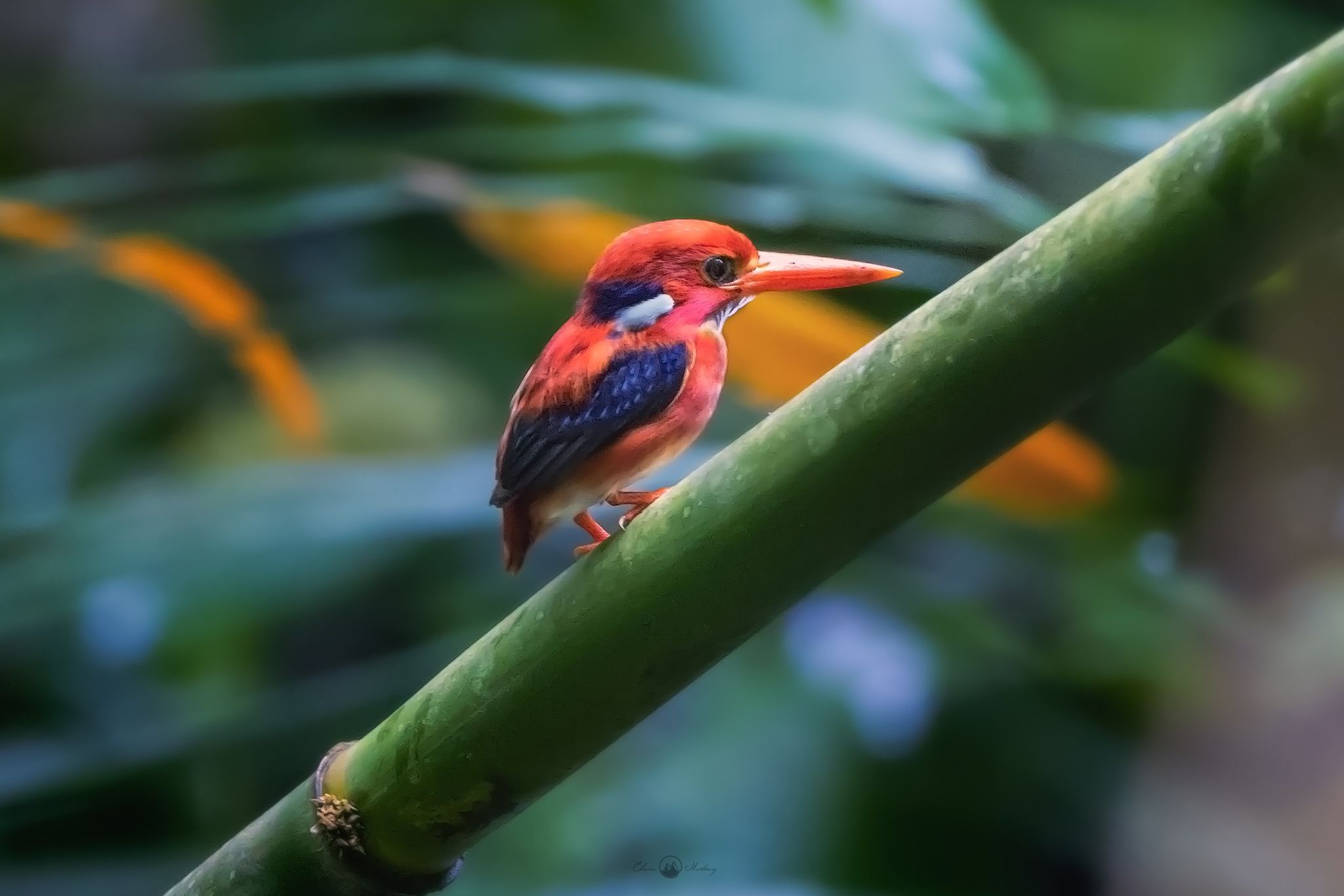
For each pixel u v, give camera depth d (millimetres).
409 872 4441
